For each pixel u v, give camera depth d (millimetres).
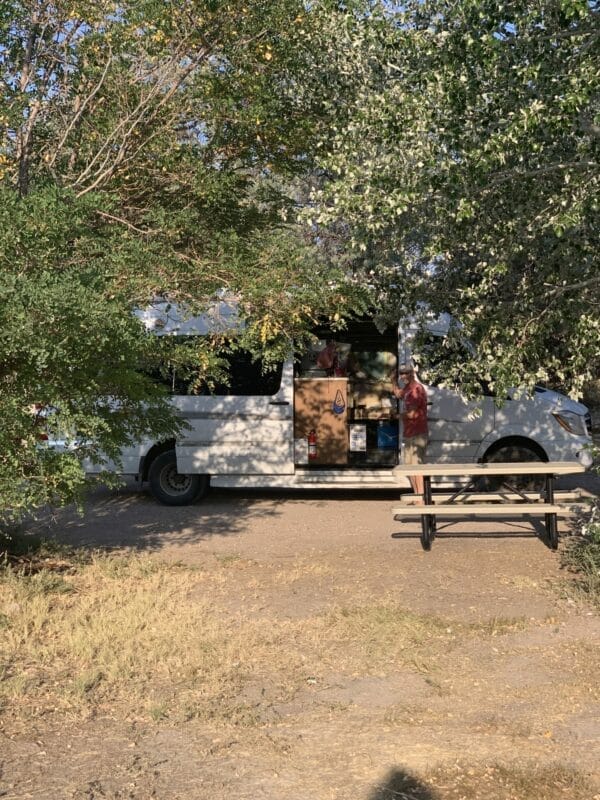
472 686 4973
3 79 7262
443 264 7109
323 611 6391
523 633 5867
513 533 9164
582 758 4062
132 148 7590
